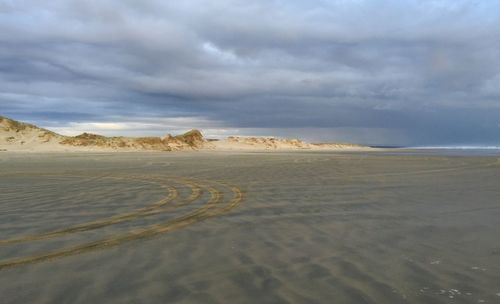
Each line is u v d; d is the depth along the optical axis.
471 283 5.25
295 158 45.41
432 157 49.16
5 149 86.94
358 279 5.41
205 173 23.19
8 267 5.88
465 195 13.63
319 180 18.64
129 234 7.95
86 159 43.62
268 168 27.14
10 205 11.38
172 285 5.18
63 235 7.83
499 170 25.12
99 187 15.84
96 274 5.59
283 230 8.38
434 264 6.06
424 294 4.88
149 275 5.56
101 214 10.09
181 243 7.29
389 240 7.55
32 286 5.12
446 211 10.62
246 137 141.12
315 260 6.29
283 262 6.18
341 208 11.09
